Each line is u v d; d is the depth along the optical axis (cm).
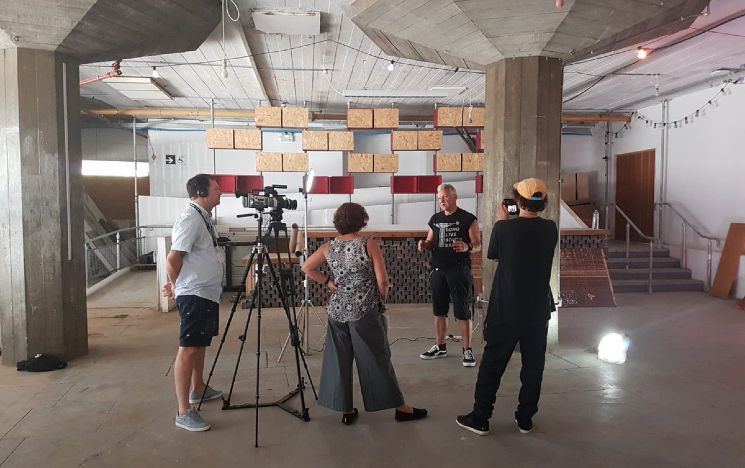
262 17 501
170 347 475
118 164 1052
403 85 806
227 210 933
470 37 435
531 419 303
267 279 661
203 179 315
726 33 556
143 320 589
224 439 289
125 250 944
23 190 408
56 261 421
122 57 463
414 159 1092
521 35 423
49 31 396
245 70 698
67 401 343
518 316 279
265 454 272
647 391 366
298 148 1066
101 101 900
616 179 1065
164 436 292
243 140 714
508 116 450
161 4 424
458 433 298
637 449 279
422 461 266
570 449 279
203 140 1041
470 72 721
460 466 262
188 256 304
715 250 772
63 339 426
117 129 1037
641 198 986
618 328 555
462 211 420
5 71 402
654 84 789
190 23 466
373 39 502
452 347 477
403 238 688
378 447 281
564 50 441
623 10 405
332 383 305
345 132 719
